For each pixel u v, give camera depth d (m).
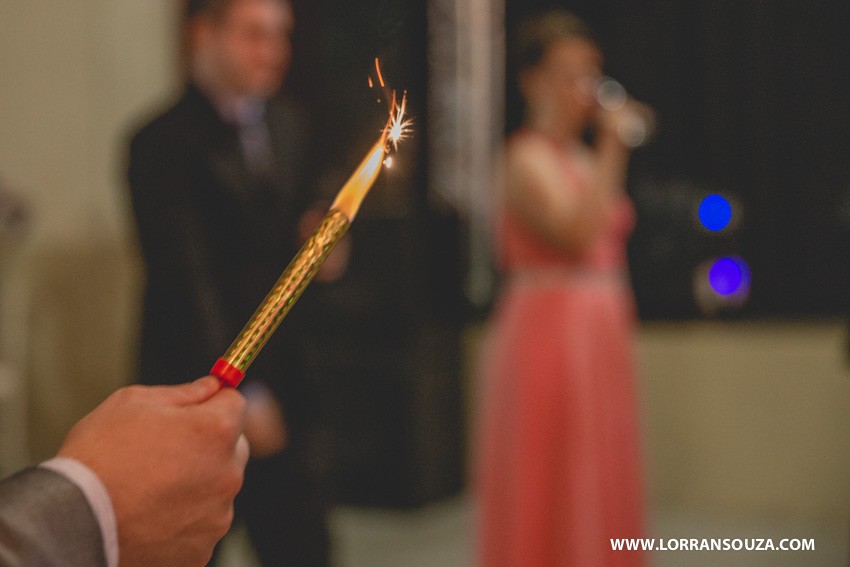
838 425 3.52
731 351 3.67
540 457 2.11
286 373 1.74
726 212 3.90
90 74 3.79
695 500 3.71
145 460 0.38
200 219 1.64
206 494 0.39
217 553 1.75
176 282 1.59
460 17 4.16
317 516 1.77
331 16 3.93
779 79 3.92
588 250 2.17
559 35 2.25
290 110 1.86
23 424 3.53
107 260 3.81
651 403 3.78
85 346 3.75
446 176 4.11
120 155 3.88
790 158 3.90
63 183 3.71
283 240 1.75
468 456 4.03
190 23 1.71
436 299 4.04
